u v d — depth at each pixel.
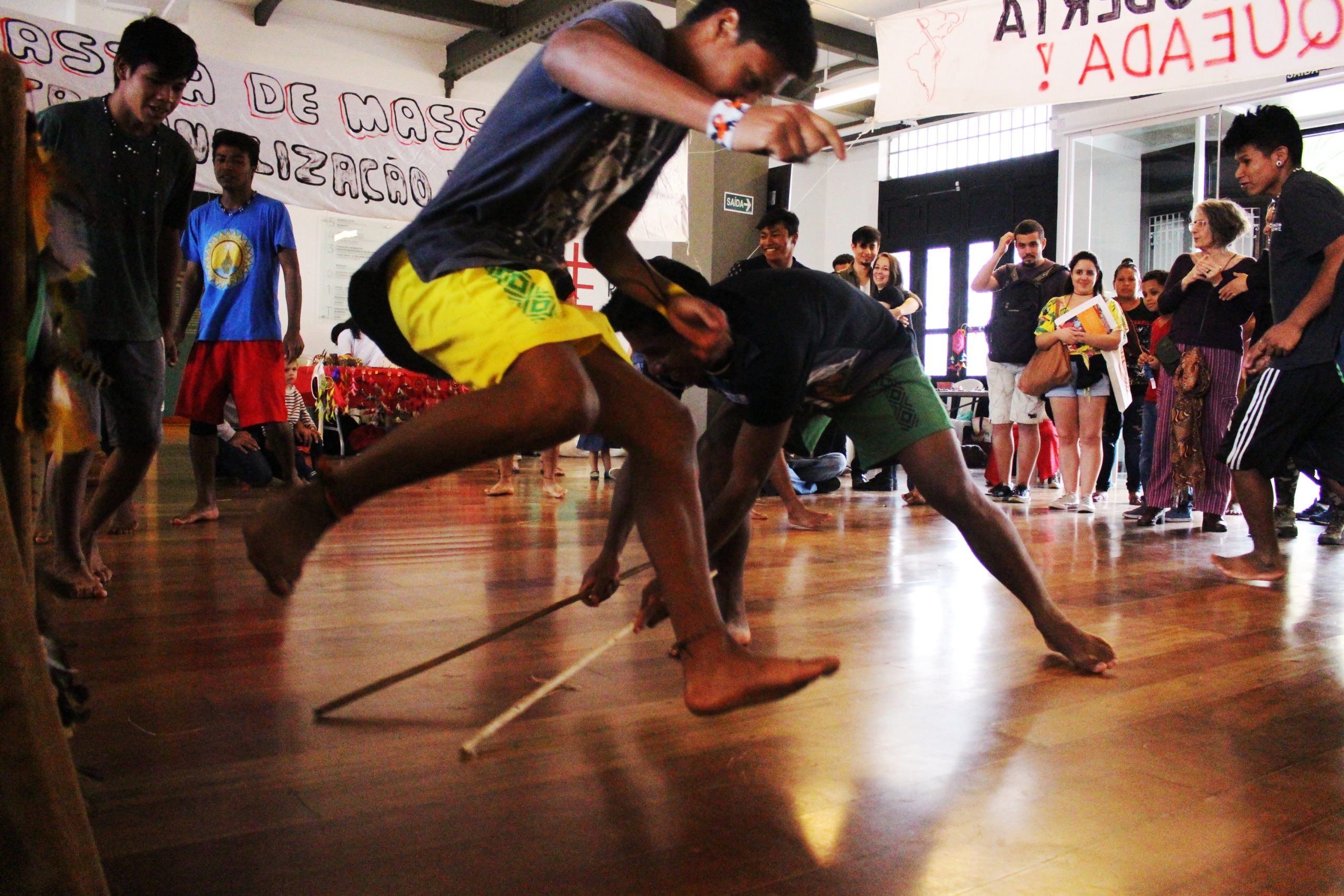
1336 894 1.16
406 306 1.38
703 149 7.59
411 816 1.32
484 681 1.98
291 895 1.10
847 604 2.88
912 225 11.65
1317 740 1.72
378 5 9.70
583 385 1.26
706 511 2.05
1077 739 1.70
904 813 1.37
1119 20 4.07
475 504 5.42
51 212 1.08
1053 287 5.95
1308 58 3.76
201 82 5.43
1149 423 5.76
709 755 1.58
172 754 1.53
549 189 1.39
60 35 4.83
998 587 3.18
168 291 2.99
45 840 0.87
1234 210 4.79
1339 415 3.32
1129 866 1.22
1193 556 4.07
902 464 2.21
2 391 0.97
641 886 1.14
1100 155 9.02
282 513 1.28
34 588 1.04
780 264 4.29
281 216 4.18
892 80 4.48
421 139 5.96
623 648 2.26
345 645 2.24
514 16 10.36
